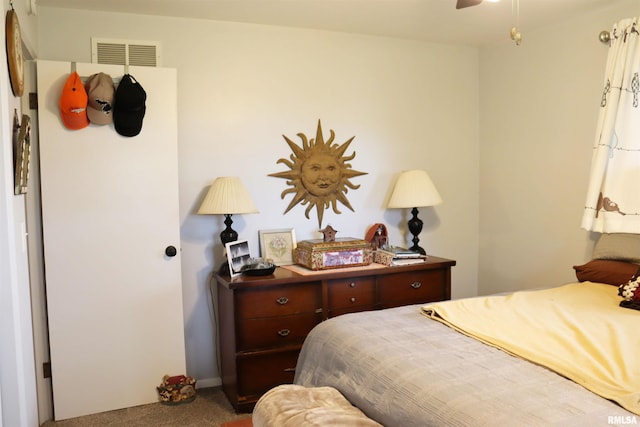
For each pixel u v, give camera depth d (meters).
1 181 1.83
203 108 3.10
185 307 3.11
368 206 3.55
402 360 1.65
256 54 3.20
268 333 2.80
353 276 2.95
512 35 2.02
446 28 3.31
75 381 2.73
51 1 2.71
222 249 3.16
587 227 2.76
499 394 1.37
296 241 3.34
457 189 3.84
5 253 1.87
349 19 3.12
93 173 2.70
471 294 3.93
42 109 2.59
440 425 1.31
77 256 2.70
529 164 3.44
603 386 1.38
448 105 3.77
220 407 2.84
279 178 3.29
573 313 2.11
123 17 2.93
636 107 2.62
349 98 3.45
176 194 2.86
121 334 2.80
